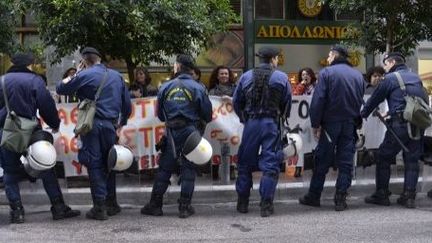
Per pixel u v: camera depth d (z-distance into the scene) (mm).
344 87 6773
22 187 7512
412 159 7168
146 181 8078
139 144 7918
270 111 6602
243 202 6984
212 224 6434
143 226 6344
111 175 6844
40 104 6402
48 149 6273
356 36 10070
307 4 14719
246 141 6719
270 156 6645
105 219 6613
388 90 7098
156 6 8727
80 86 6363
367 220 6566
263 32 14469
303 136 8047
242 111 6848
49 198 6867
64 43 8805
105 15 8281
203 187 7758
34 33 12438
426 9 9281
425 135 7809
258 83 6582
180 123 6520
